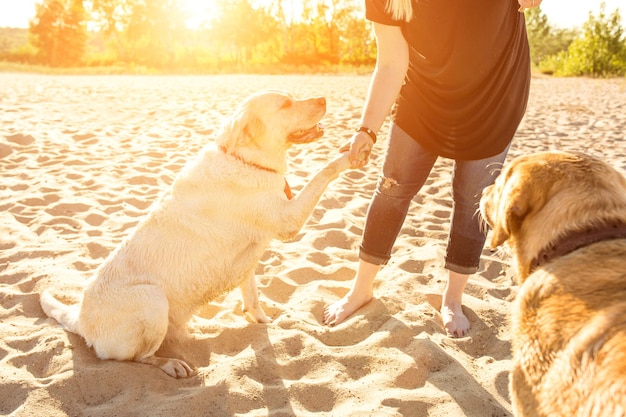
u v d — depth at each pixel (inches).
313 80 986.7
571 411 60.1
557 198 74.5
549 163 78.1
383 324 129.6
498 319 134.3
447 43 107.3
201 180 121.1
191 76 1270.9
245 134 119.6
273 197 121.9
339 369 113.2
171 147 308.5
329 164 124.0
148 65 1977.1
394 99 116.8
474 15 104.0
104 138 327.3
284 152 127.1
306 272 158.2
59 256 166.6
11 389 104.9
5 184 233.1
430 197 226.1
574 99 608.1
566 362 63.1
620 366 55.3
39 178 242.5
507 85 113.6
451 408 101.0
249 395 104.7
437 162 280.1
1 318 133.3
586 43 1272.1
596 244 69.6
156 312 111.0
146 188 233.6
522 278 80.4
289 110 122.0
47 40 2220.7
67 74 1381.6
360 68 1610.5
